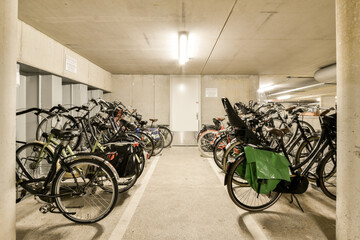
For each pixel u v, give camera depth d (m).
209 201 2.15
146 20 2.49
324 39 3.12
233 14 2.35
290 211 1.91
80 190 1.72
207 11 2.28
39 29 2.73
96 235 1.57
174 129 5.75
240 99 5.78
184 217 1.83
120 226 1.68
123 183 2.44
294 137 2.70
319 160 2.11
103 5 2.14
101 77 4.96
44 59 2.88
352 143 1.22
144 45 3.38
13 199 1.31
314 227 1.66
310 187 2.45
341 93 1.27
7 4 1.23
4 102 1.23
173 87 5.75
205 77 5.79
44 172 2.85
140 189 2.47
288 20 2.50
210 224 1.71
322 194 2.25
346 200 1.26
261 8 2.22
